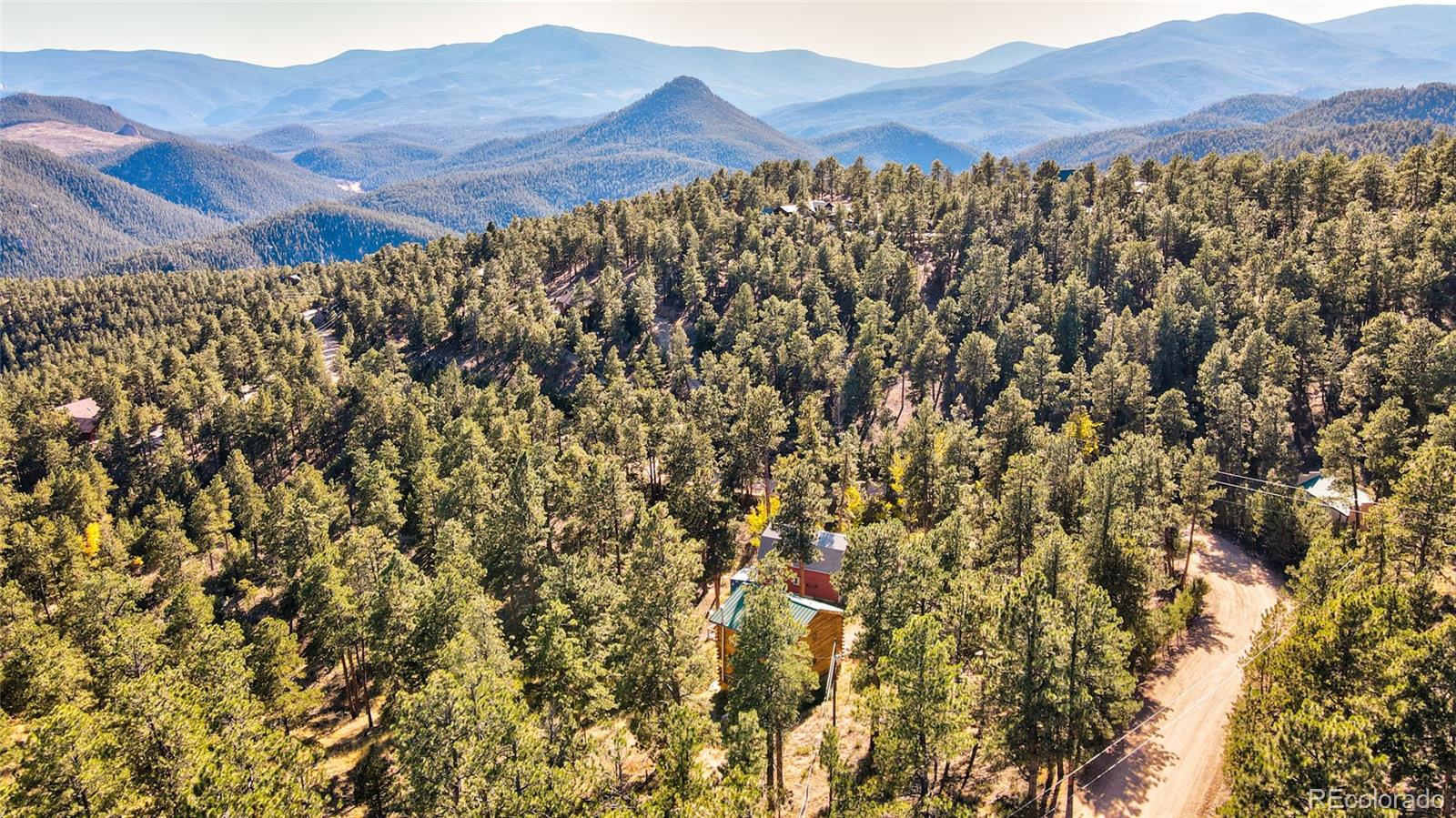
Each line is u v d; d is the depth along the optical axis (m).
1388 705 30.67
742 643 39.50
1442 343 72.38
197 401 144.50
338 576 57.34
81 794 31.97
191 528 101.88
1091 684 38.31
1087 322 116.50
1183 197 147.50
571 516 76.25
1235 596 64.12
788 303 130.88
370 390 133.88
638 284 151.88
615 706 43.56
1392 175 129.00
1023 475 58.38
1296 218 135.50
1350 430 65.75
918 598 45.72
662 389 130.62
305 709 51.72
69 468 122.94
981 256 140.75
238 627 49.16
